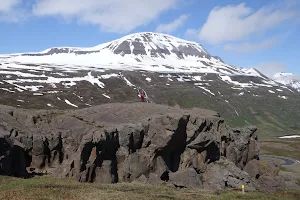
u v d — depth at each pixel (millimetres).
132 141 51375
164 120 54312
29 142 46781
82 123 53219
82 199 34562
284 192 54406
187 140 56125
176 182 49438
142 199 37062
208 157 57188
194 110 65500
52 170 46719
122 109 60000
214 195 44938
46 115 54656
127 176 49219
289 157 120062
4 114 51031
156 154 52031
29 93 176625
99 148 47406
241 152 62906
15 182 38969
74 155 46688
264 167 64062
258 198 45469
